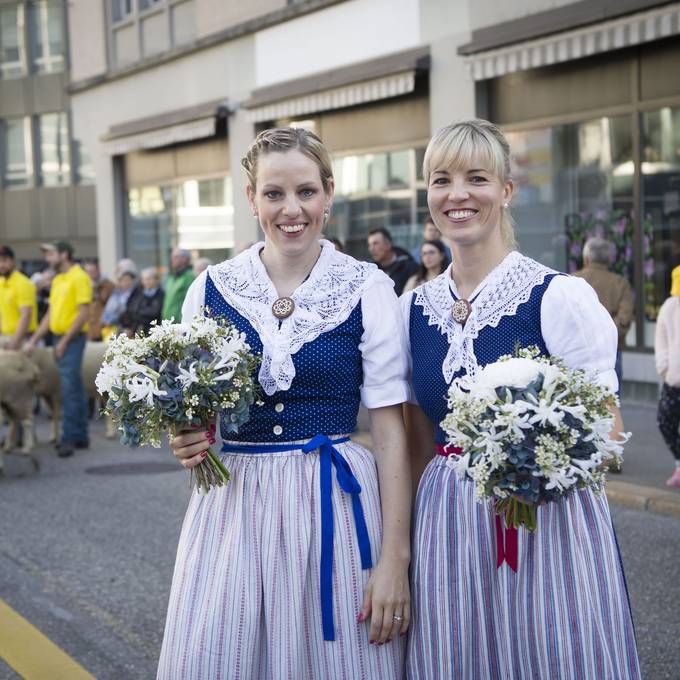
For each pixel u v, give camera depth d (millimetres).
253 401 2328
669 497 6211
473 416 2133
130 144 16812
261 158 2404
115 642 4383
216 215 15484
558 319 2350
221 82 14695
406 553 2383
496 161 2408
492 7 10219
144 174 17312
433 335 2500
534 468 2062
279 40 13398
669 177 9344
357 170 12812
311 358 2389
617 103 9672
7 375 7977
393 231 12367
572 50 9312
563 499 2264
